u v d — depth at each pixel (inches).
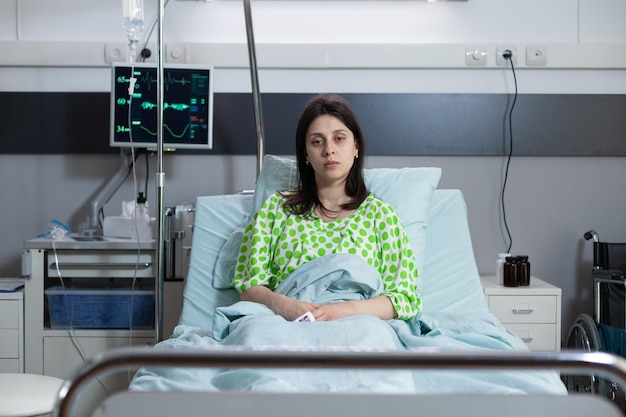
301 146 98.3
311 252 94.3
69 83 133.0
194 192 134.1
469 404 50.4
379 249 95.3
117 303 119.6
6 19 132.7
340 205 98.1
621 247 123.7
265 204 99.7
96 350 118.6
